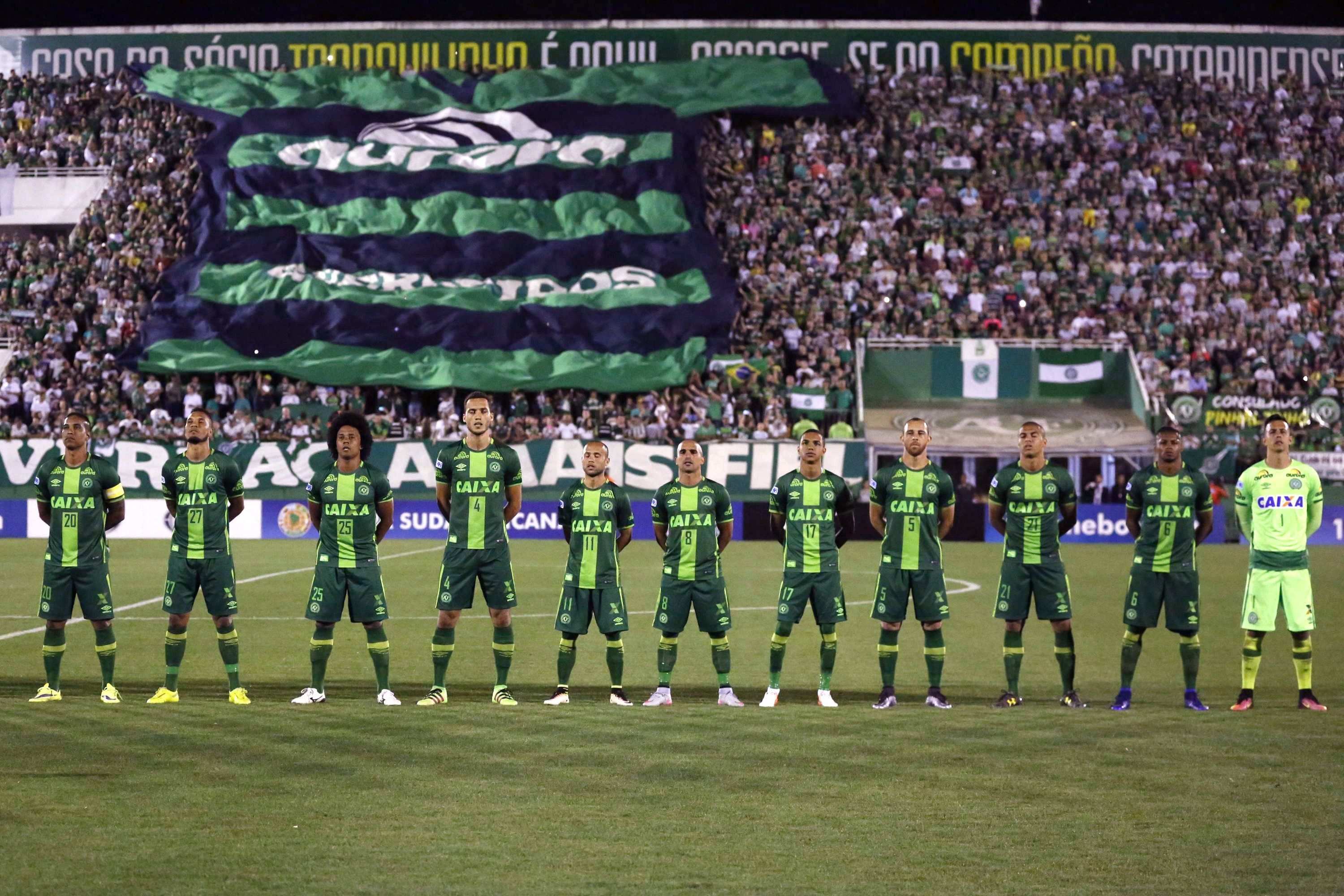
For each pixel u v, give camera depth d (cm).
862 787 760
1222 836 664
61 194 4038
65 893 574
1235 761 827
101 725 928
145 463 3170
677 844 648
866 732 919
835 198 3903
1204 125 4056
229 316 3534
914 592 1099
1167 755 844
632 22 4281
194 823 678
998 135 4034
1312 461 3186
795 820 691
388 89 4125
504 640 1109
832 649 1101
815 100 4078
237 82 4131
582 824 682
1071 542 3145
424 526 3178
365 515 1078
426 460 3191
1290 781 775
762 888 586
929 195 3894
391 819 688
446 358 3494
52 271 3728
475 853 633
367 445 1093
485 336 3541
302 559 2573
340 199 3869
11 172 4044
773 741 888
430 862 620
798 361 3509
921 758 832
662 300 3600
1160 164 3959
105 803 714
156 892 577
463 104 4081
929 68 4250
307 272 3672
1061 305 3622
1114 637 1569
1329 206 3912
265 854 629
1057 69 4238
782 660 1124
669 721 965
